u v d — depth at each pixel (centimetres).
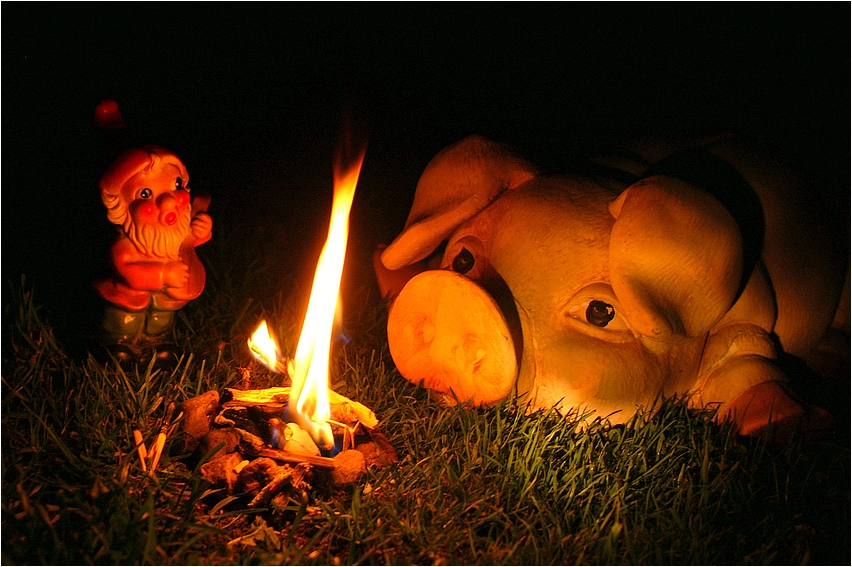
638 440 105
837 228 116
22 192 141
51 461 93
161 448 92
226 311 126
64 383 103
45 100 171
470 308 102
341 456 91
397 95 196
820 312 114
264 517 89
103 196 94
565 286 104
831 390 118
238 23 212
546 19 224
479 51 212
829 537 95
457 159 116
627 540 88
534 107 194
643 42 215
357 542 87
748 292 109
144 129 172
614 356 103
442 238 116
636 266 99
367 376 115
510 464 98
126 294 101
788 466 103
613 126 181
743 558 90
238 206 156
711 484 99
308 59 204
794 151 123
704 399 110
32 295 113
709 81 199
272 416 97
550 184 110
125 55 194
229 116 182
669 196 99
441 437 103
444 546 88
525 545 88
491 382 103
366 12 222
